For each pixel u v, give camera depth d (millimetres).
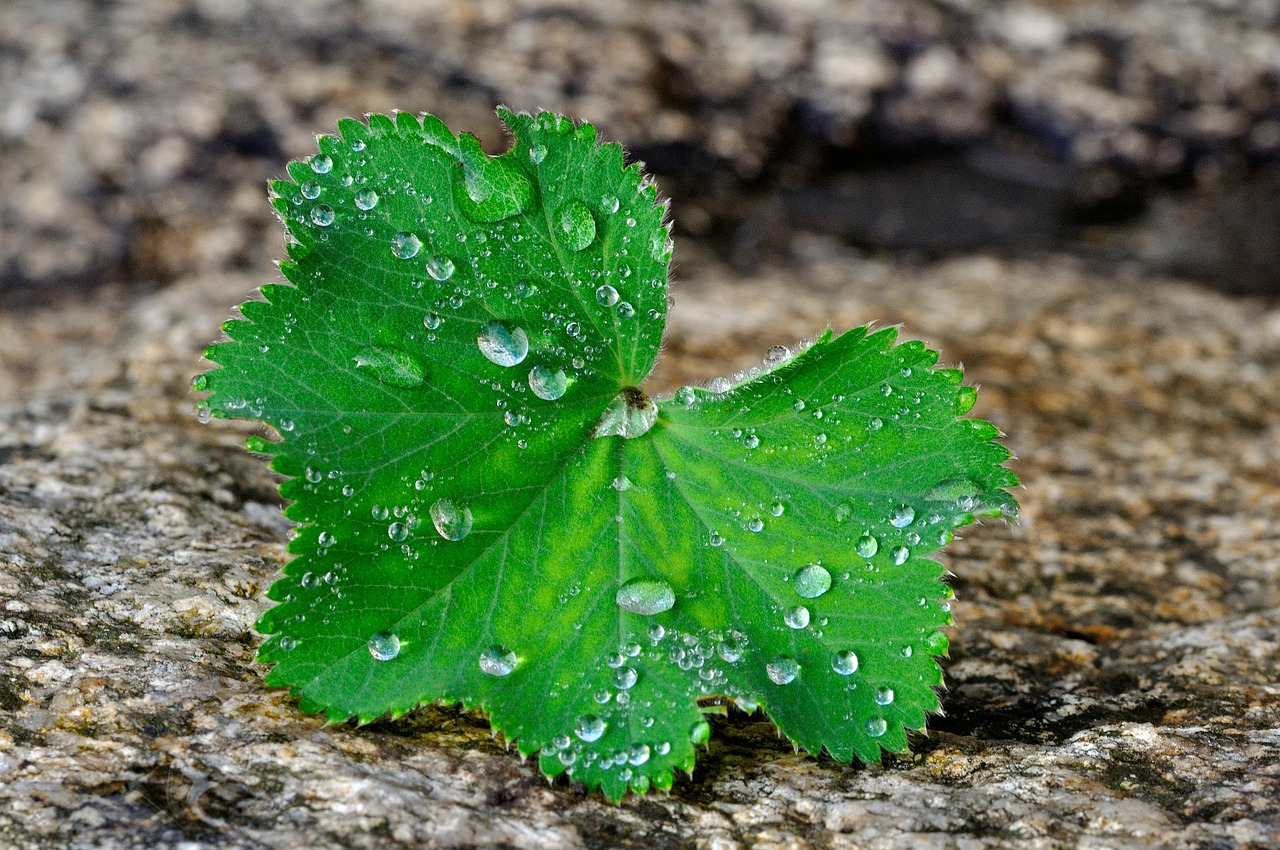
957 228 729
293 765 336
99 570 366
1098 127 785
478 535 342
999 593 399
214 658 351
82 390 433
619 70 756
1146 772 344
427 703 339
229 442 413
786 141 775
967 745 351
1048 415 491
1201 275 691
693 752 338
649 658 341
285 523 389
